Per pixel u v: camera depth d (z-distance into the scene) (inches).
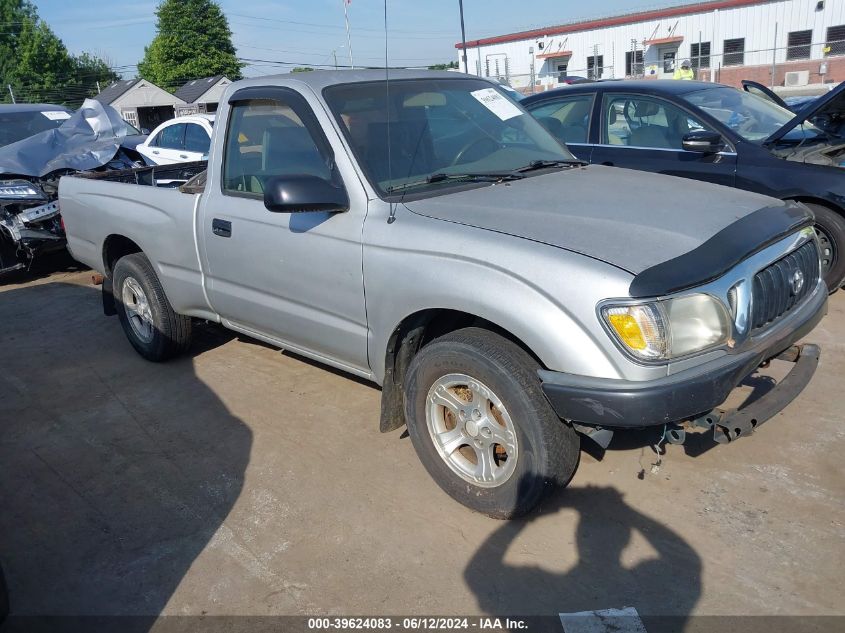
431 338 137.4
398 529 127.1
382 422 141.1
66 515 138.6
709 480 134.3
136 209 190.9
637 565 114.5
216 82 1660.9
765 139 221.8
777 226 123.8
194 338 226.7
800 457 139.3
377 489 139.4
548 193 135.6
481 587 112.3
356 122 143.4
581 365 106.3
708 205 129.9
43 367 213.3
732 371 107.7
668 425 115.9
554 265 108.7
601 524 124.5
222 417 173.0
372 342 137.2
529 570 115.1
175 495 142.4
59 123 388.8
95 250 211.8
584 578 112.7
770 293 118.0
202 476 148.4
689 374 105.0
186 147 411.2
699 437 148.3
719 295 108.0
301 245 144.3
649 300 103.1
